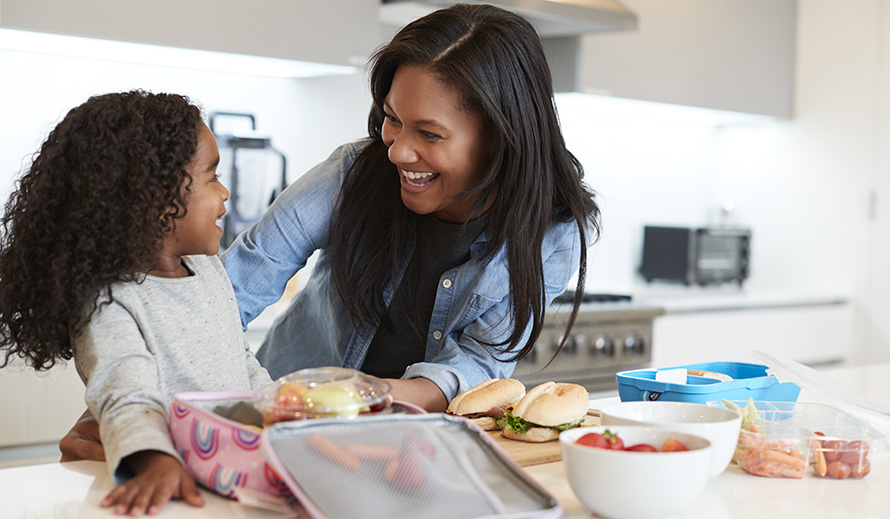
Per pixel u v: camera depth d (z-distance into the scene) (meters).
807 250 3.78
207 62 2.49
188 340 1.02
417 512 0.71
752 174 3.98
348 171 1.35
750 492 0.91
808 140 3.76
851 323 3.63
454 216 1.33
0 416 2.02
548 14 2.61
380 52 1.22
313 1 2.40
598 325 2.81
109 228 0.94
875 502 0.88
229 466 0.81
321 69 2.59
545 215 1.26
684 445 0.83
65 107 2.41
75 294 0.92
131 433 0.82
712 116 3.70
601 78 3.06
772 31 3.66
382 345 1.45
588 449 0.78
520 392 1.12
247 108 2.77
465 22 1.18
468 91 1.15
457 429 0.85
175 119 0.99
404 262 1.37
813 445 0.98
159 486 0.79
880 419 1.30
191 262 1.09
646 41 3.19
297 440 0.76
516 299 1.27
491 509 0.72
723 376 1.20
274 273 1.35
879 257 3.53
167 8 2.15
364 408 0.84
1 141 2.32
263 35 2.31
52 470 0.94
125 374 0.89
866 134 3.55
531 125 1.22
